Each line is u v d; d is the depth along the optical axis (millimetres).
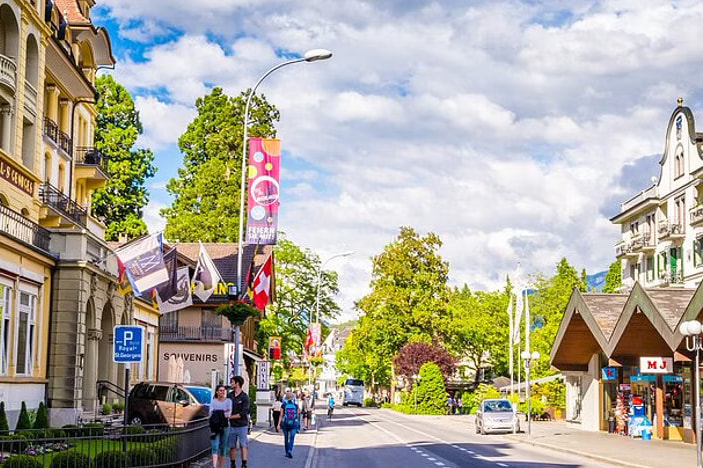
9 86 32062
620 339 41281
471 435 47375
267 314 75562
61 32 40844
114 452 18219
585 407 51688
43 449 16797
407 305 92250
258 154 29141
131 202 66812
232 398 21469
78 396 30578
